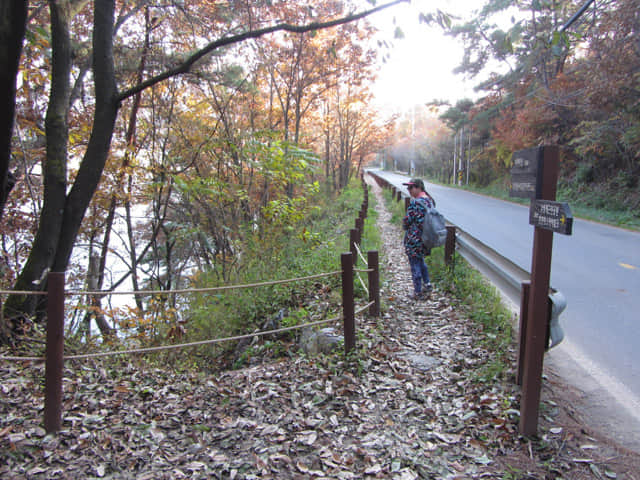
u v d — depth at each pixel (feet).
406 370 14.21
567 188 74.49
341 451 10.21
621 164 66.39
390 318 19.30
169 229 38.19
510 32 14.51
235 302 23.43
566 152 76.69
